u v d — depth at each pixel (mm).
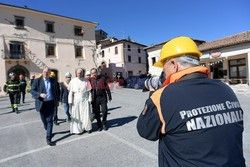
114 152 3680
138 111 7488
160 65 1425
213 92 1101
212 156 968
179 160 1023
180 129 1022
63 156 3625
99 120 5156
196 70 1173
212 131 996
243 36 18266
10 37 20141
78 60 25219
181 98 1061
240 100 9711
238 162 1018
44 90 4395
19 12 20812
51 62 22938
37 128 5664
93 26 26875
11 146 4289
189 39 1305
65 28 24250
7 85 8227
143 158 3379
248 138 4098
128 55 36031
